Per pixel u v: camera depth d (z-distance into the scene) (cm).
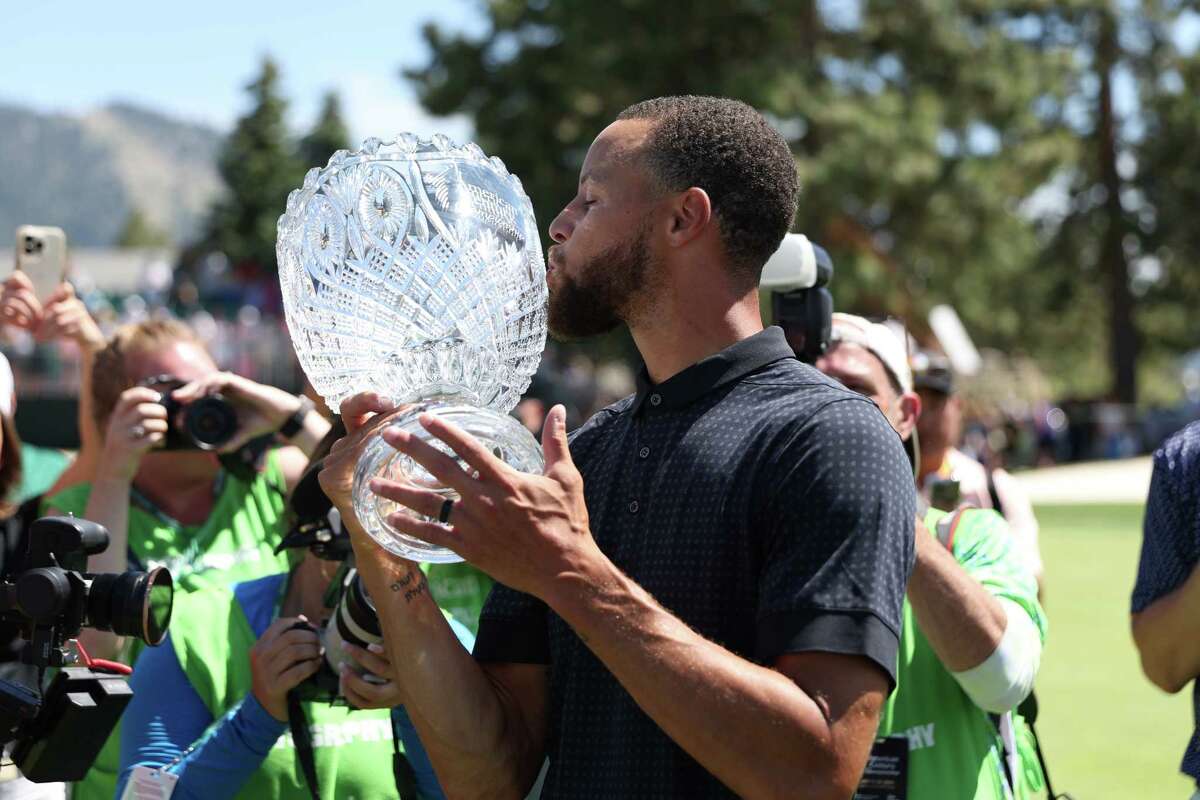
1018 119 3606
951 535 331
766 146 233
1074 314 5034
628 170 231
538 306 225
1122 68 4619
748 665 199
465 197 218
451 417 199
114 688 244
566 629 237
